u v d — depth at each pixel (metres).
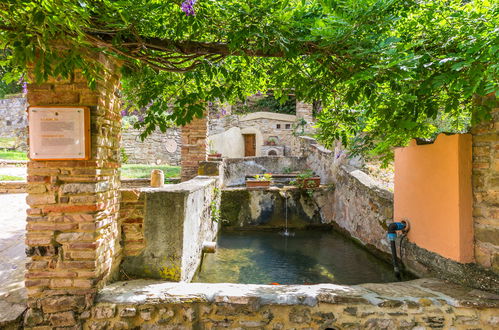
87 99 2.22
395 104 2.24
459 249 2.73
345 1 1.76
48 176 2.21
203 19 1.86
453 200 2.80
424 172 3.26
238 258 4.86
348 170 6.18
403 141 3.42
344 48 2.01
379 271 4.28
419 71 2.05
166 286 2.54
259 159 9.70
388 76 1.97
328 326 2.31
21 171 9.84
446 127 4.11
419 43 1.88
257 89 3.46
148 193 2.84
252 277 4.05
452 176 2.81
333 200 7.02
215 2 1.80
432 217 3.13
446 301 2.37
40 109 2.16
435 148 3.06
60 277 2.24
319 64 2.41
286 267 4.45
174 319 2.29
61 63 1.87
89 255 2.25
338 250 5.31
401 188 3.76
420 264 3.43
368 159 6.53
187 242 3.19
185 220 2.97
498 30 1.72
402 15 2.02
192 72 2.36
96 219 2.26
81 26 1.74
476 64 1.84
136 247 2.83
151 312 2.26
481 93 1.89
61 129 2.17
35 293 2.24
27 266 2.23
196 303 2.32
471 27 1.96
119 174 2.78
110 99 2.48
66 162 2.21
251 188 6.97
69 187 2.20
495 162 2.52
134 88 2.85
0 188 7.67
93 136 2.22
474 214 2.74
